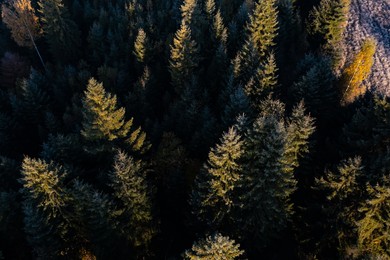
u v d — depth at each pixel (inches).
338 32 2160.4
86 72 2308.1
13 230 1572.3
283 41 2265.0
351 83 1775.3
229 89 1784.0
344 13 2116.1
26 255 1619.1
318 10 2292.1
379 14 2325.3
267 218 1236.5
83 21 3105.3
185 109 1836.9
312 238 1309.1
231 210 1231.5
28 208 1269.7
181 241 1572.3
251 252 1331.2
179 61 2065.7
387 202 1079.6
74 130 1882.4
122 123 1504.7
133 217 1357.0
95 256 1371.8
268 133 1143.6
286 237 1387.8
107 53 2642.7
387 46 2080.5
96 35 2647.6
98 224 1301.7
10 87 2733.8
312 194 1391.5
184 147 1699.1
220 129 1603.1
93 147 1517.0
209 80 2139.5
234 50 2273.6
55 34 2696.9
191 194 1387.8
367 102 1777.8
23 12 2758.4
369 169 1193.4
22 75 2711.6
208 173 1203.2
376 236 1151.6
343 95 1804.9
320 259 1264.8
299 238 1353.3
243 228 1216.8
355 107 1744.6
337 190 1179.3
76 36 2800.2
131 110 2074.3
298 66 1911.9
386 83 1872.5
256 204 1198.9
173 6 2637.8
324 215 1264.8
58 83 2407.7
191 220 1418.6
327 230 1245.7
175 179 1557.6
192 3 2281.0
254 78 1772.9
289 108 1738.4
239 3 2677.2
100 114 1423.5
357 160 1124.5
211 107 1950.1
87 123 1505.9
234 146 1103.6
